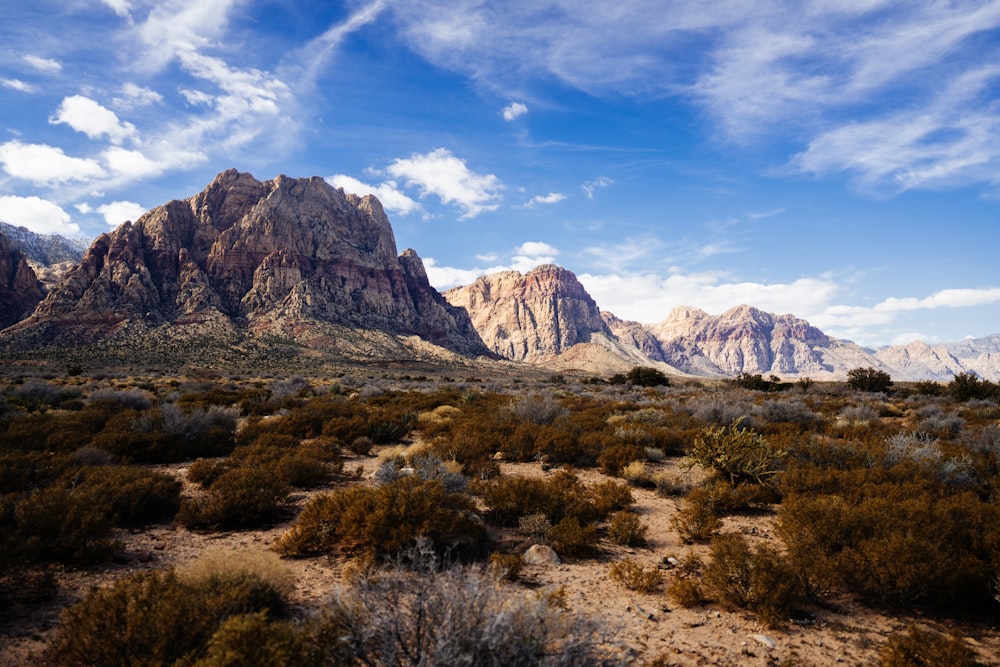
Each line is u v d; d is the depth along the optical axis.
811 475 10.27
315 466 11.23
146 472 9.44
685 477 11.38
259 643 3.18
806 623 5.39
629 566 6.41
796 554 6.45
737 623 5.37
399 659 3.12
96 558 6.39
